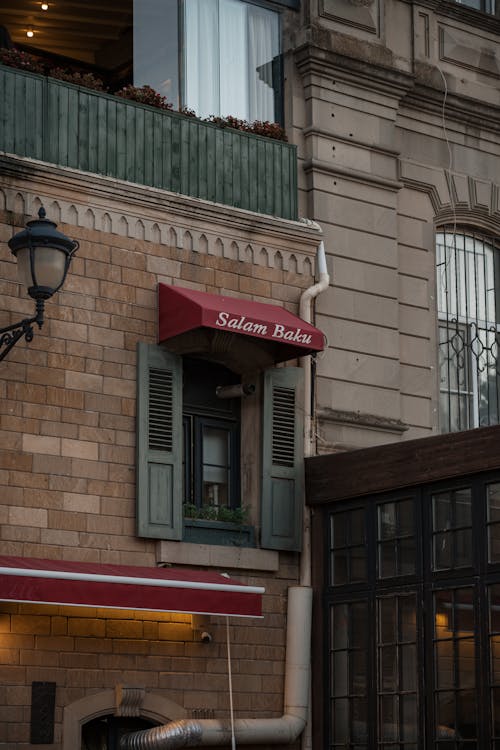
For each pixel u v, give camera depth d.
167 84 21.08
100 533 18.52
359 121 22.58
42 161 18.67
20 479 17.98
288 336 19.48
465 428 23.52
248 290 20.50
